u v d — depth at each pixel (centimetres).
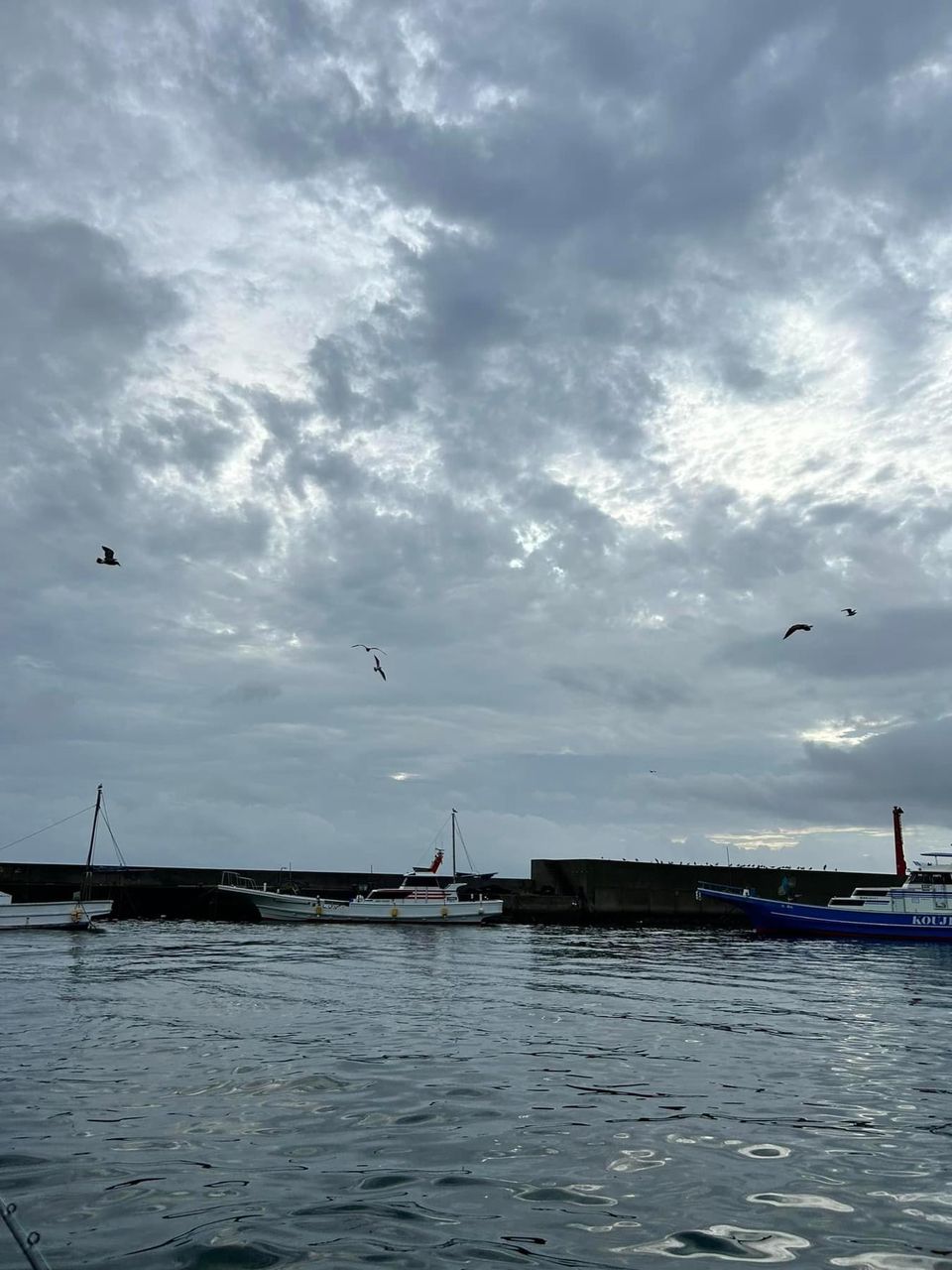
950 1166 701
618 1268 500
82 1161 681
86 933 3644
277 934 3775
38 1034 1264
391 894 4650
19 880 4894
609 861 5481
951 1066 1145
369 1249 520
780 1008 1711
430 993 1825
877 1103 920
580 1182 648
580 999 1773
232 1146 725
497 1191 627
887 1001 1866
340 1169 671
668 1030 1395
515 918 5338
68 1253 509
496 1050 1187
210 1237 534
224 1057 1102
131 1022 1382
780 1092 964
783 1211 595
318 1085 948
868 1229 565
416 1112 841
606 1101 901
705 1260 513
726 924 5519
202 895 4866
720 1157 714
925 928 3844
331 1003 1639
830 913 4047
